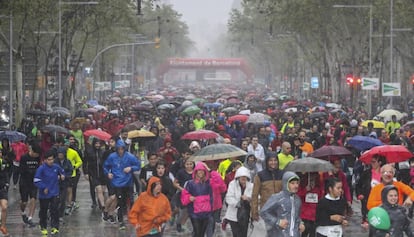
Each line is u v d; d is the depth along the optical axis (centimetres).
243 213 4066
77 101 18338
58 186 4838
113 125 8475
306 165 3775
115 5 14050
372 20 14662
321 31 17112
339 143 6681
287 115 9806
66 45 13700
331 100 18075
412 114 11812
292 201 3400
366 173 4572
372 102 16288
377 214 3103
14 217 5547
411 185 5328
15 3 9888
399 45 17138
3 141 6094
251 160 4659
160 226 3619
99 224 5206
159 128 7656
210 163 4984
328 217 3422
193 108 10044
